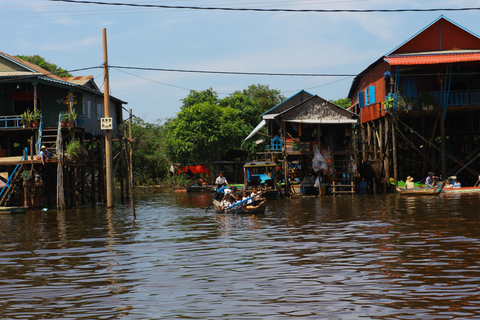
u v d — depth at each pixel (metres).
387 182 40.09
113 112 43.16
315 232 18.62
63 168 31.58
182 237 18.23
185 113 61.31
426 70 40.56
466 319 8.61
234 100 69.88
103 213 28.73
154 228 21.06
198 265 13.20
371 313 9.04
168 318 9.01
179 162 62.66
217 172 61.59
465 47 40.00
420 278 11.29
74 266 13.42
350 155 40.00
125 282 11.55
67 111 36.12
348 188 41.62
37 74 33.59
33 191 30.70
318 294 10.24
